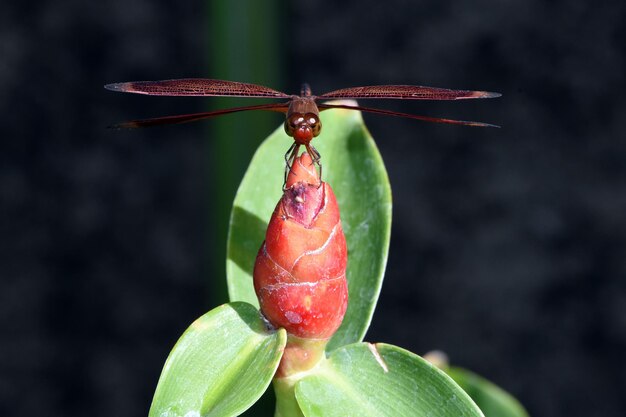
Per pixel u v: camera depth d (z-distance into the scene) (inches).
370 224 19.3
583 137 37.0
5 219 37.4
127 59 38.5
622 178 36.5
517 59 37.5
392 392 18.5
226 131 23.4
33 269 37.1
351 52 37.8
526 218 36.5
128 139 38.2
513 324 35.7
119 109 38.4
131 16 38.6
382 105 37.6
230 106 23.3
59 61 38.5
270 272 18.2
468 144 37.4
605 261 35.9
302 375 18.6
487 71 37.5
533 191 36.8
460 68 37.7
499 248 36.3
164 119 17.7
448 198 36.9
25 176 37.9
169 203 37.6
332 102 19.7
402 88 17.8
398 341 35.8
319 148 19.7
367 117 37.6
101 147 38.1
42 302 36.8
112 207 37.6
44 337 36.4
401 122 37.6
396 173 37.2
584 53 37.4
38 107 38.3
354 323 19.0
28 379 36.0
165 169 37.9
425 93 17.7
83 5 38.7
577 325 35.6
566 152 37.0
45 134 38.2
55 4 38.8
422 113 37.6
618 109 37.0
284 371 18.6
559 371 35.2
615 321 35.4
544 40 37.5
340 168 19.6
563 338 35.5
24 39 38.5
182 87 17.5
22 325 36.5
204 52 38.5
